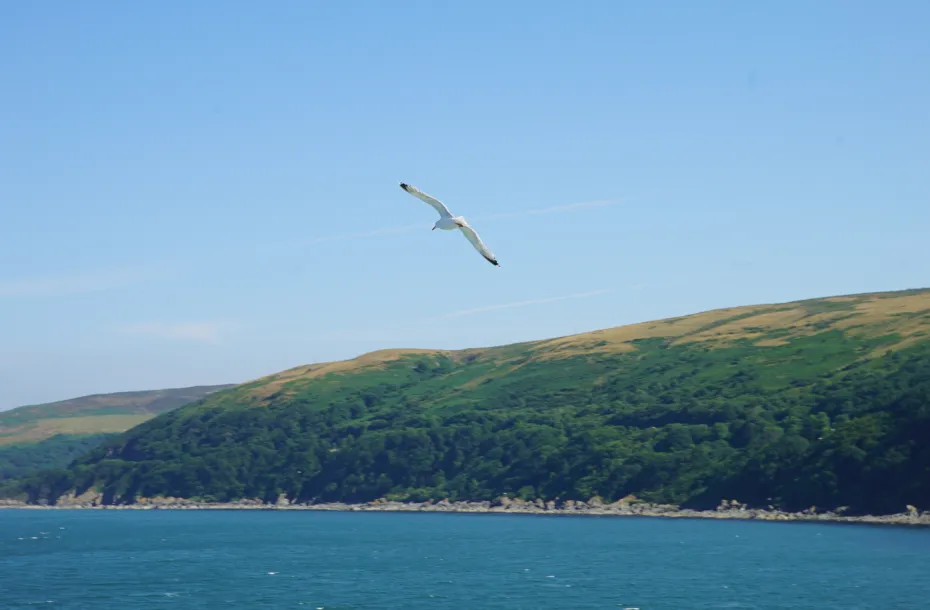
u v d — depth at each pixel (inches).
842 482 6786.4
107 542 6525.6
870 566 4367.6
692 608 3373.5
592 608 3408.0
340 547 5890.8
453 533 6668.3
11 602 3705.7
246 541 6427.2
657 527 6638.8
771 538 5674.2
